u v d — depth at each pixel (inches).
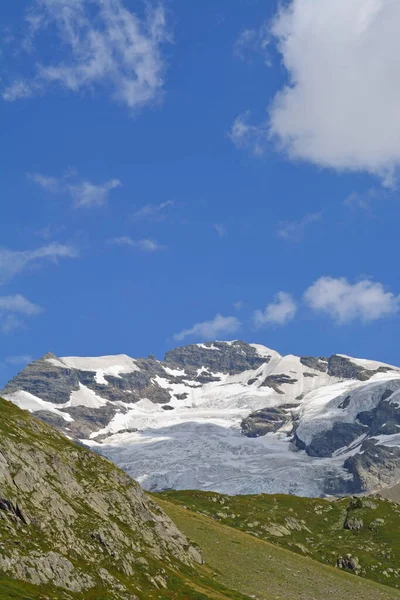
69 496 6402.6
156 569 6195.9
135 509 7047.2
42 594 4808.1
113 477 7293.3
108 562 5792.3
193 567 7032.5
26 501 5733.3
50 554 5201.8
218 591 6589.6
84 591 5147.6
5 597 4463.6
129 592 5423.2
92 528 6023.6
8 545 5059.1
